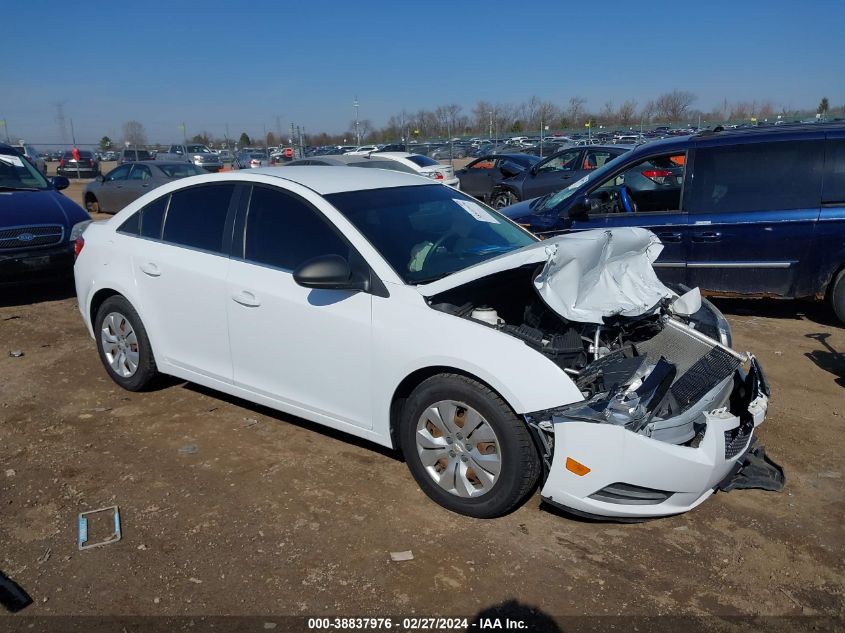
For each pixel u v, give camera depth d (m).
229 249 4.26
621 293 3.66
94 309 5.18
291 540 3.29
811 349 5.94
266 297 3.99
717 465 3.13
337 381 3.79
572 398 3.07
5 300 7.94
